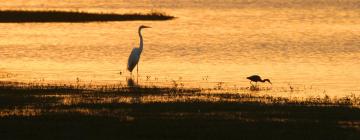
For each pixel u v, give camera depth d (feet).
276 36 197.26
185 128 70.69
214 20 260.01
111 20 244.42
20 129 69.92
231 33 207.82
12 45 173.06
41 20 240.94
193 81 113.50
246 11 313.12
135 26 227.40
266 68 131.95
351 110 81.97
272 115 78.43
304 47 168.45
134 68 131.75
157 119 75.00
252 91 101.40
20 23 232.94
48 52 158.30
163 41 184.96
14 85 103.81
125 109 81.51
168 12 304.91
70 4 389.60
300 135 67.77
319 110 81.87
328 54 154.30
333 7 332.60
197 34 204.54
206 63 139.54
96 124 72.43
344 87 107.55
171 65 136.46
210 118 75.87
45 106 83.35
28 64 137.39
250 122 73.72
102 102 86.58
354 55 152.25
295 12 303.89
